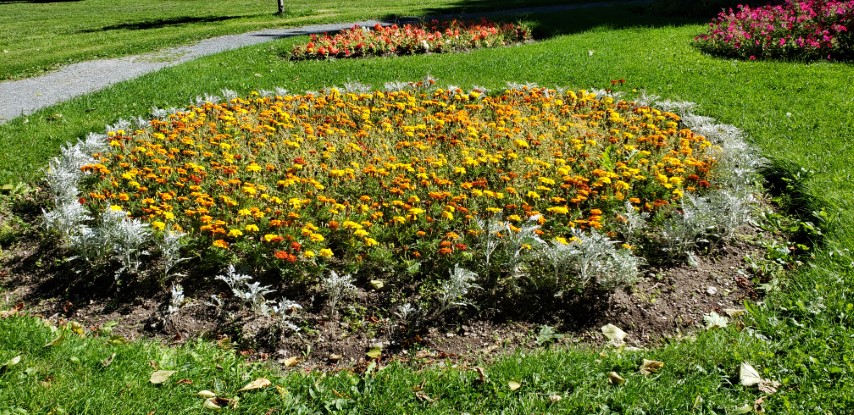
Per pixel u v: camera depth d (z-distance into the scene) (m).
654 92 9.36
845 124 7.54
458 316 4.23
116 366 3.58
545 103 8.16
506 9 22.33
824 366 3.51
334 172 5.64
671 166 6.00
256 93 8.97
